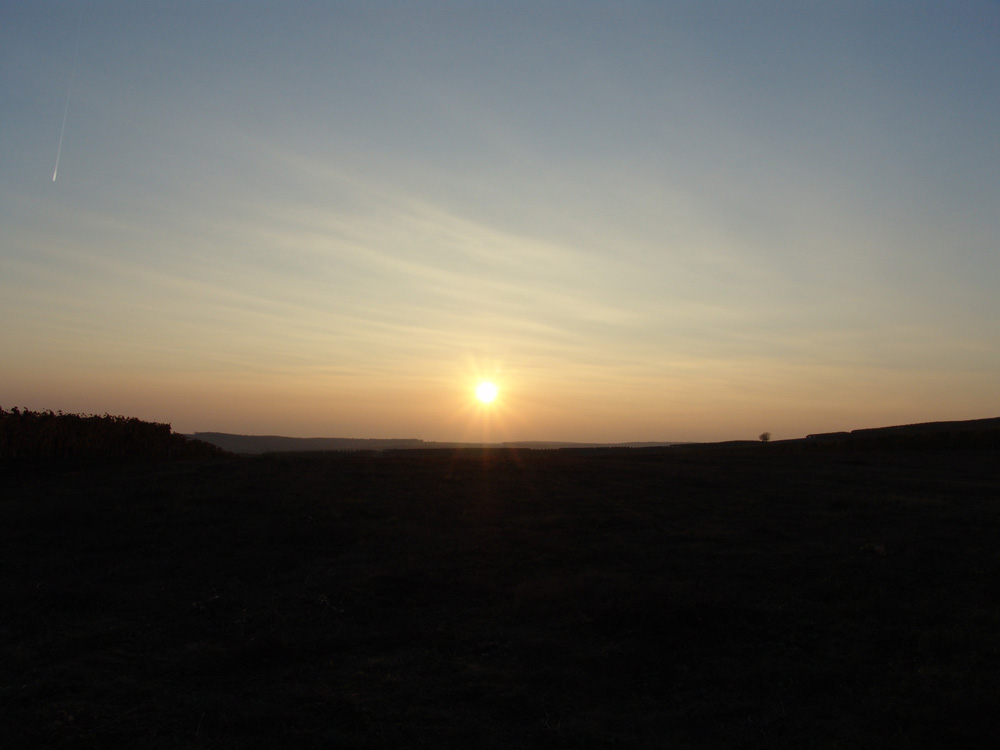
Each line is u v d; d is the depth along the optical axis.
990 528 16.64
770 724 7.02
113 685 7.60
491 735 6.70
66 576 12.02
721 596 11.05
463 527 17.56
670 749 6.52
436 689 7.77
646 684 8.15
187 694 7.47
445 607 11.24
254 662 8.45
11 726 6.47
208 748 6.23
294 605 10.87
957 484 27.42
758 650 9.20
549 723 7.01
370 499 20.41
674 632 9.74
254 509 18.30
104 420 38.03
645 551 14.91
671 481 27.11
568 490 24.02
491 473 28.17
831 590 11.76
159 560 13.48
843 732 6.80
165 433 42.88
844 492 24.25
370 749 6.32
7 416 32.31
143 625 9.85
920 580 12.28
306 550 14.68
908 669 8.42
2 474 25.14
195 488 20.98
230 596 11.18
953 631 9.52
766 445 71.75
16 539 14.26
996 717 6.94
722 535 16.41
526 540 15.86
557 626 10.18
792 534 16.55
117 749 6.20
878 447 53.44
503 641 9.52
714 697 7.73
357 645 9.27
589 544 15.73
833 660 8.78
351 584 11.98
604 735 6.71
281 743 6.37
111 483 22.16
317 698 7.32
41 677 7.72
